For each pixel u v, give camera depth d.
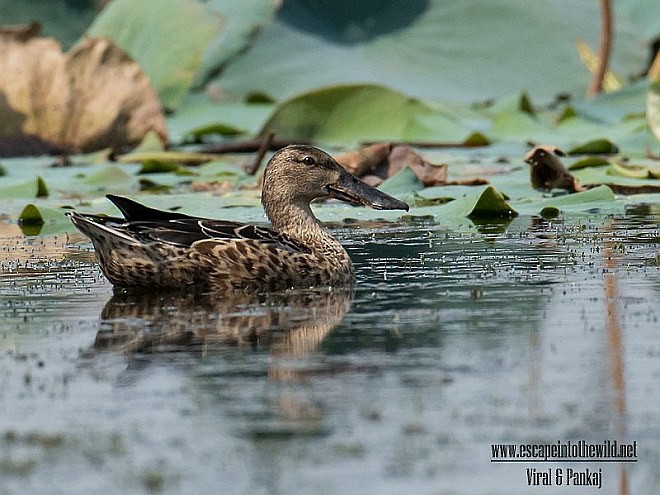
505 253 15.12
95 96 26.80
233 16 32.84
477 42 33.09
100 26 31.64
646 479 7.73
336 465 7.86
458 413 8.70
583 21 34.22
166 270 13.17
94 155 25.84
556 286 12.92
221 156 25.45
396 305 12.21
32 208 18.39
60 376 9.75
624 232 16.52
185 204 19.20
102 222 13.49
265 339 10.81
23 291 13.36
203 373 9.76
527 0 33.88
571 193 19.91
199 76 31.98
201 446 8.20
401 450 8.08
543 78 32.78
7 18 33.88
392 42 32.91
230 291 13.19
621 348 10.23
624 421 8.51
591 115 28.89
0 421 8.74
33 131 26.84
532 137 27.50
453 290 12.89
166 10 30.94
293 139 26.61
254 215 18.23
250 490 7.51
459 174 22.19
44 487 7.63
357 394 9.13
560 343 10.45
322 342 10.66
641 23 34.66
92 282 13.87
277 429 8.46
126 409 8.93
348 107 26.95
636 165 21.80
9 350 10.61
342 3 33.28
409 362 9.95
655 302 11.96
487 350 10.26
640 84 29.86
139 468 7.87
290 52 32.19
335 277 13.61
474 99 32.03
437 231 17.22
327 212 19.30
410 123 26.84
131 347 10.62
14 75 26.83
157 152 25.64
